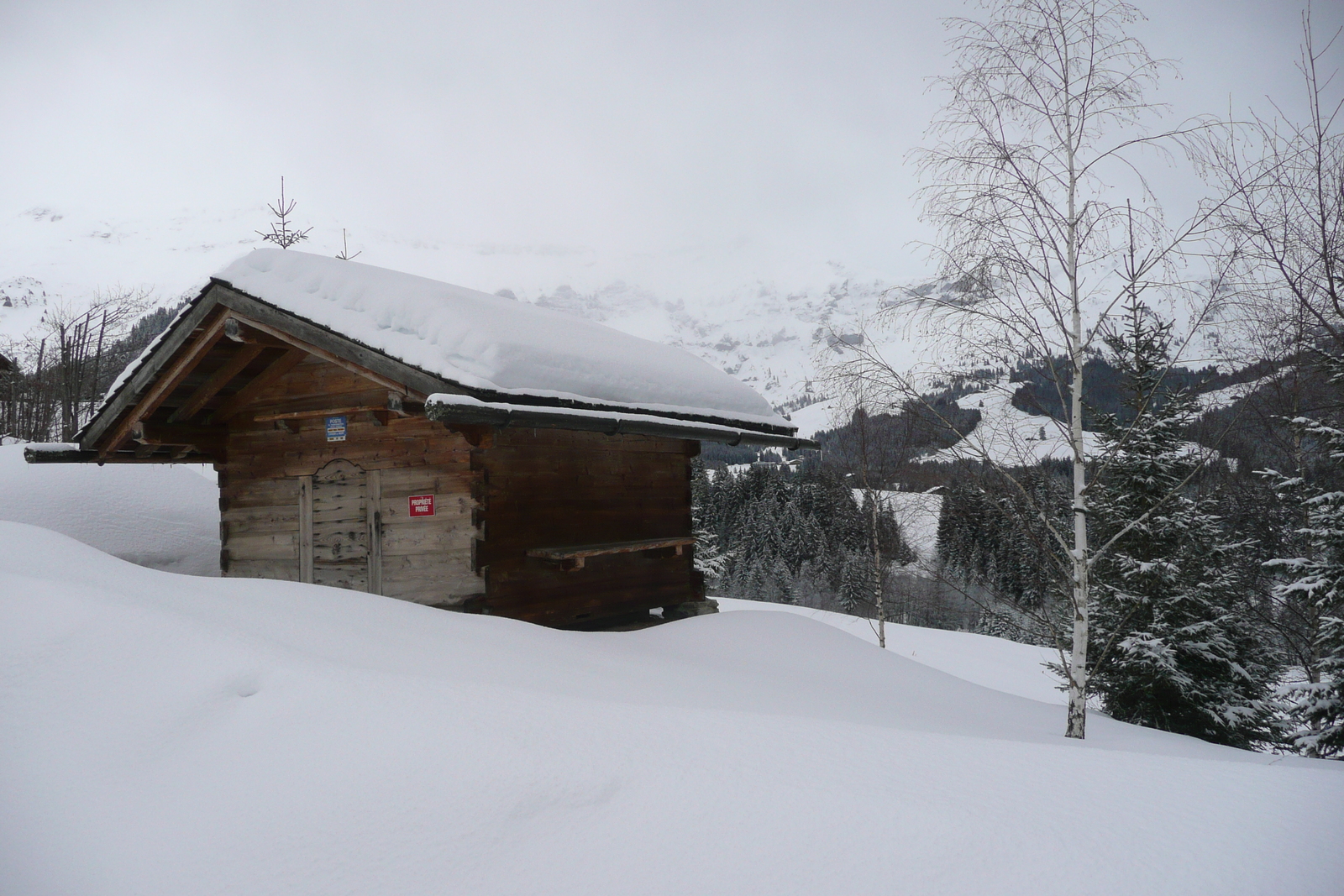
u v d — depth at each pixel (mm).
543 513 8281
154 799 2891
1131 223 6422
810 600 42531
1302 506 8992
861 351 7309
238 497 9742
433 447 7941
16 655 3584
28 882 2541
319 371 8961
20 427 24469
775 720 3516
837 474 21266
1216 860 2414
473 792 2818
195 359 8469
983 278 6645
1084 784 2932
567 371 7824
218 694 3439
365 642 4719
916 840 2502
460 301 7980
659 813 2693
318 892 2455
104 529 12234
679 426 8680
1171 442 11688
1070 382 6957
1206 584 11562
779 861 2443
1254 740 11469
